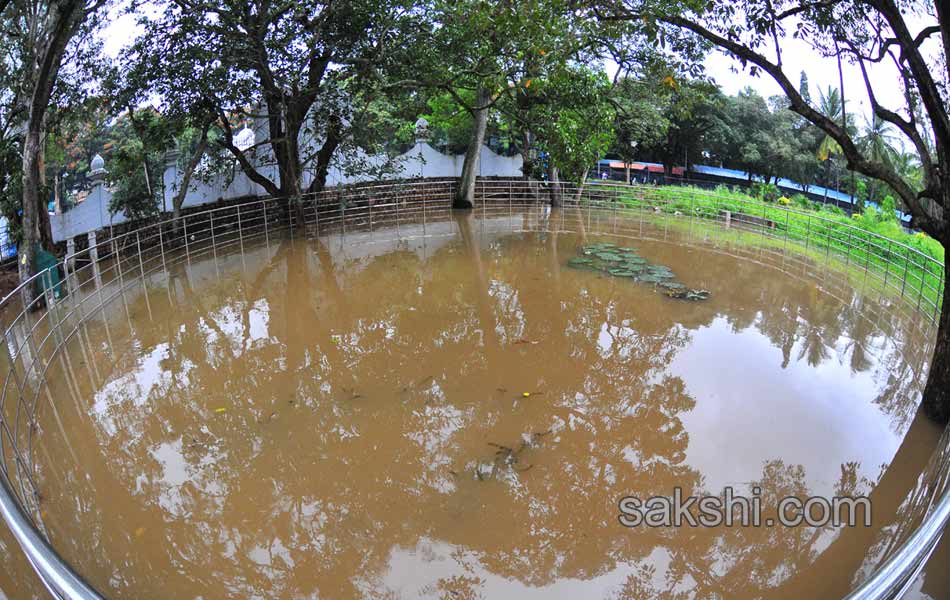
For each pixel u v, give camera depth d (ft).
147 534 17.34
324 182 61.36
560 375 27.07
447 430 22.56
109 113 45.03
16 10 36.91
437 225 60.29
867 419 23.22
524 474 20.04
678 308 35.60
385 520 17.98
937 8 20.10
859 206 83.76
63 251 42.91
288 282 40.50
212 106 47.73
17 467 18.34
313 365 27.89
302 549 16.88
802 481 19.54
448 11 48.16
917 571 8.38
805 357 28.86
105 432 22.36
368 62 50.01
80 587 7.52
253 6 49.78
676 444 21.68
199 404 24.39
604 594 15.33
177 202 47.34
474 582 15.74
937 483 16.03
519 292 38.42
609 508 18.43
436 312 34.96
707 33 23.58
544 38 32.12
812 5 22.56
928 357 28.48
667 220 62.13
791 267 44.09
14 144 36.83
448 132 76.95
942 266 31.40
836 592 15.20
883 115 23.24
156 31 44.91
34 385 25.50
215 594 15.34
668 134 93.45
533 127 54.34
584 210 68.28
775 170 96.94
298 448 21.43
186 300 36.68
